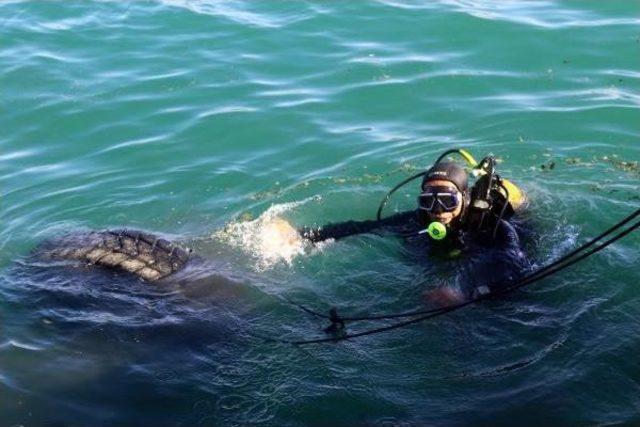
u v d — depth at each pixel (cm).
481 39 746
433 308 499
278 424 446
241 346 483
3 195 601
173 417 450
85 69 728
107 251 531
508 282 505
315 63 726
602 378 458
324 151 634
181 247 543
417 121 659
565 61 715
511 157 620
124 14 809
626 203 571
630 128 641
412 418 446
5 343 480
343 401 454
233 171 619
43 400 455
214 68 723
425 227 535
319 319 500
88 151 641
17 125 666
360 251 540
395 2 809
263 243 551
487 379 461
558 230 547
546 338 478
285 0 825
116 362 473
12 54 748
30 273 523
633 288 504
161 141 647
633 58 714
